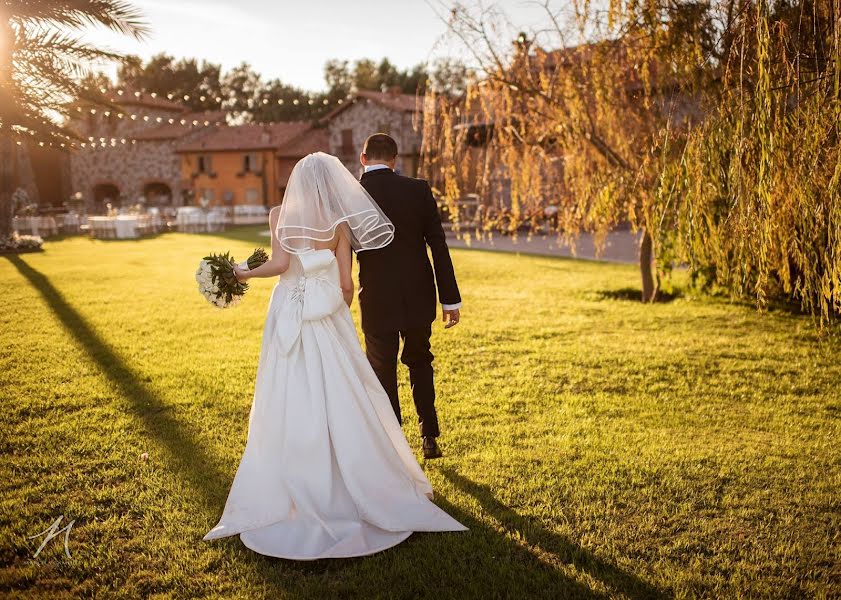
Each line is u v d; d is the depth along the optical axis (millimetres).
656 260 8219
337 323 2818
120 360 5496
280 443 2684
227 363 5430
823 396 4547
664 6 6020
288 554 2484
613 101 7094
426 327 3346
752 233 4434
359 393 2748
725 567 2434
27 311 7758
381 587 2322
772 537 2645
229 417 4109
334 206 2799
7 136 6922
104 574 2396
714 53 5520
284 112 59062
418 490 2938
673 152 6004
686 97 6102
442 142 8203
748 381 4895
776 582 2336
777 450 3551
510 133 7992
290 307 2715
